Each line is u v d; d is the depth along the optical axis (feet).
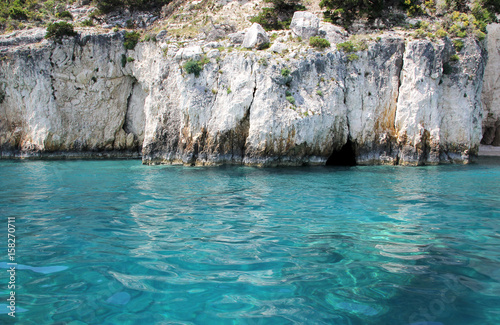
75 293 18.01
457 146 85.35
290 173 65.00
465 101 85.97
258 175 62.39
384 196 44.27
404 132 79.92
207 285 18.98
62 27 99.66
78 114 105.50
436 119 81.05
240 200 41.81
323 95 77.10
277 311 16.34
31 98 99.86
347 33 91.09
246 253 23.84
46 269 20.99
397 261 22.52
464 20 91.91
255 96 74.13
